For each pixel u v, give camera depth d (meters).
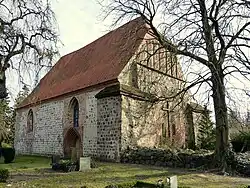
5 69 11.26
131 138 17.45
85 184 9.54
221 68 13.89
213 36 14.30
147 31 19.30
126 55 19.53
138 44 19.81
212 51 13.91
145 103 18.56
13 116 34.53
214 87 13.95
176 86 22.20
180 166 14.60
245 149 19.20
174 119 21.73
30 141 27.14
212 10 14.32
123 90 17.27
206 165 13.90
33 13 12.04
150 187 7.74
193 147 22.47
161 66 20.39
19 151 29.06
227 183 10.20
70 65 27.30
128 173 12.14
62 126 22.56
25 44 11.80
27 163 18.03
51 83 27.22
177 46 13.89
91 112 19.41
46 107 25.11
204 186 9.41
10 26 11.33
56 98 23.62
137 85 19.08
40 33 12.25
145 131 18.62
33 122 27.09
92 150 18.75
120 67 18.80
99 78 19.67
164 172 12.48
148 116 19.08
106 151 17.62
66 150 21.64
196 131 23.02
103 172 12.52
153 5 14.57
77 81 22.44
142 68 19.69
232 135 19.97
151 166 14.96
